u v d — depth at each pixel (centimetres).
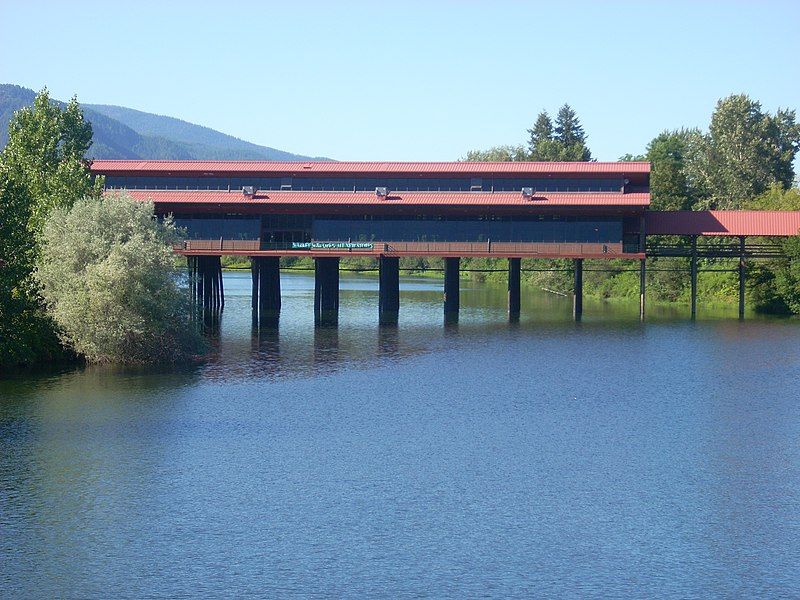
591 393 5997
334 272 10188
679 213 10431
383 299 10069
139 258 6606
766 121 17488
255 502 3838
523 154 19800
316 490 3991
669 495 3991
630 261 13550
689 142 19588
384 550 3400
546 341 8294
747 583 3180
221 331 8875
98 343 6588
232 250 9906
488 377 6512
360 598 3055
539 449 4656
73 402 5494
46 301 6706
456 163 10119
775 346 8038
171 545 3416
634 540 3516
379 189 9794
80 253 6738
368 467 4322
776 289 11012
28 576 3177
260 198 9750
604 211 9800
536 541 3494
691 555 3391
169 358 6875
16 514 3684
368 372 6656
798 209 12912
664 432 5016
